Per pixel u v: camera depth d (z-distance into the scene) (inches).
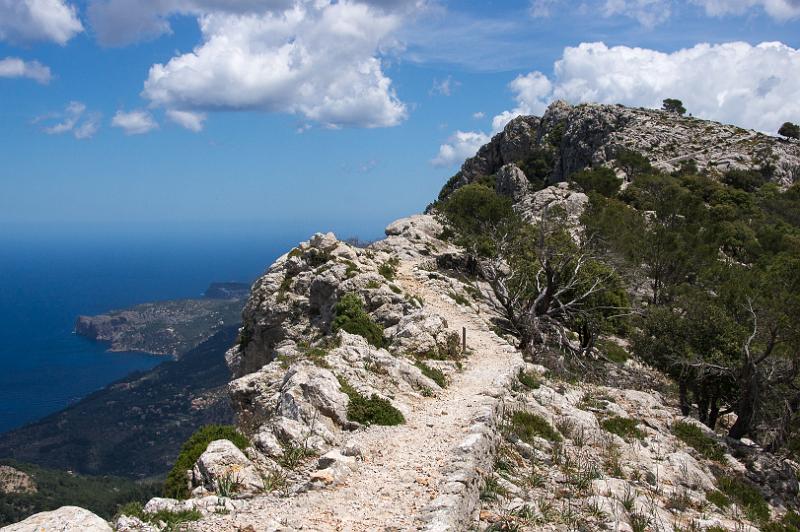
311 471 569.6
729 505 735.1
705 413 1378.0
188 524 432.1
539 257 1756.9
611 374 1571.1
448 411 792.3
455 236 2755.9
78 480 4084.6
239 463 550.3
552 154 5964.6
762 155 4872.0
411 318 1382.9
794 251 2578.7
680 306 1544.0
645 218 2807.6
